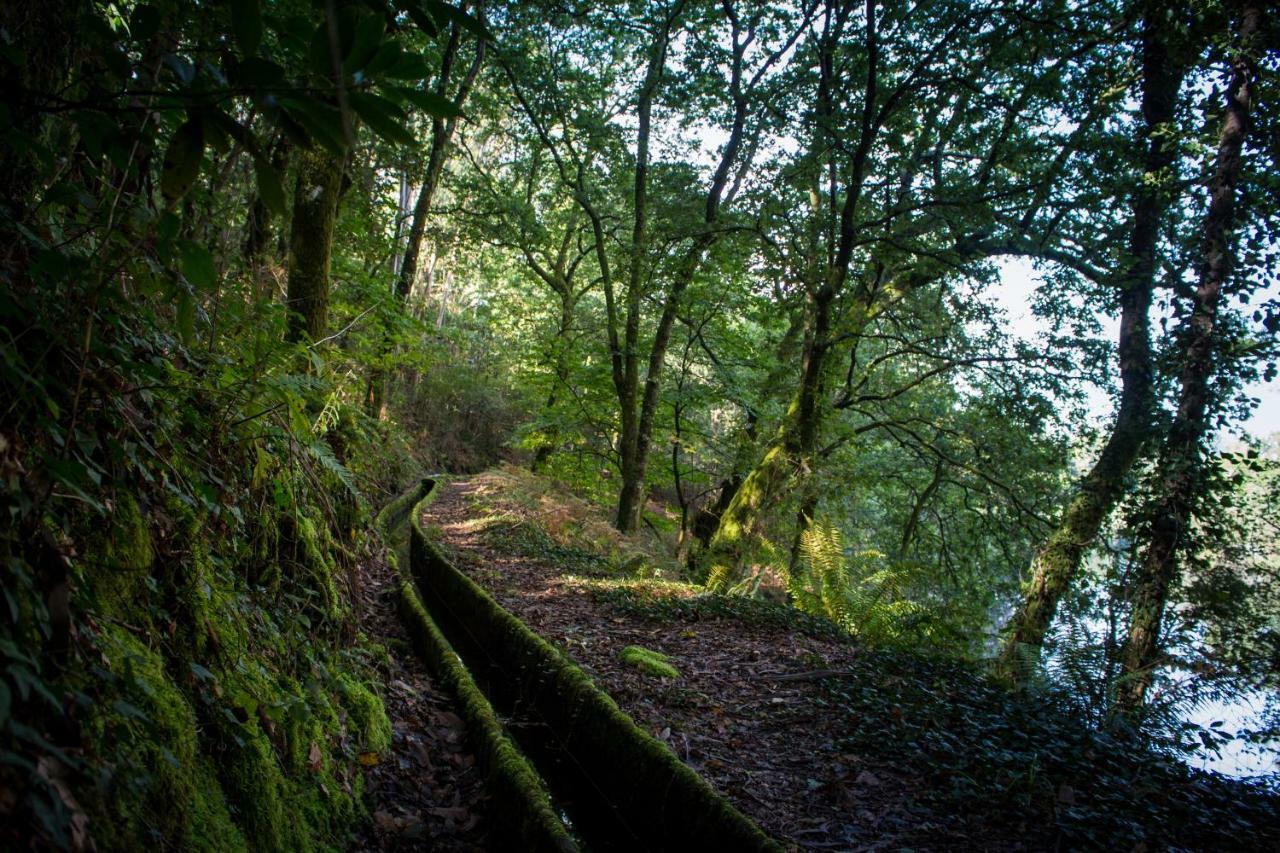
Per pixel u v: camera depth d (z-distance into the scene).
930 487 18.00
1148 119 12.36
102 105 1.23
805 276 13.10
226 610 2.92
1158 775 4.99
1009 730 5.49
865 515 24.08
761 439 17.06
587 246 26.70
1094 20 11.00
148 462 2.56
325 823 2.95
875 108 12.58
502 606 7.63
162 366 2.69
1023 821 4.22
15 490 1.55
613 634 7.64
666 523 23.17
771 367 17.86
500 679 6.23
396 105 1.00
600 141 17.16
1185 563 9.70
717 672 6.78
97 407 2.18
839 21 12.48
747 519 13.30
